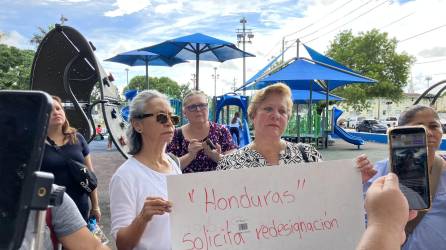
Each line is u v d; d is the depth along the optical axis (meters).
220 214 1.61
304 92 18.58
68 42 4.33
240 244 1.60
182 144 3.52
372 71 34.00
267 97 2.34
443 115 35.94
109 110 4.68
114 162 12.14
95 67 4.31
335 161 1.66
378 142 23.11
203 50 10.28
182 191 1.62
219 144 3.60
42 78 4.55
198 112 3.52
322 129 17.92
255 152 2.37
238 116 13.03
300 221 1.63
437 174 2.23
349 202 1.65
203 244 1.59
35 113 0.67
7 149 0.66
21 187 0.64
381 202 0.79
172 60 12.70
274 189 1.64
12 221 0.63
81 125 4.37
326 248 1.62
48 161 2.93
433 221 2.15
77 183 3.03
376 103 64.56
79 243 1.54
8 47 33.81
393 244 0.73
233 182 1.63
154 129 2.15
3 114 0.67
